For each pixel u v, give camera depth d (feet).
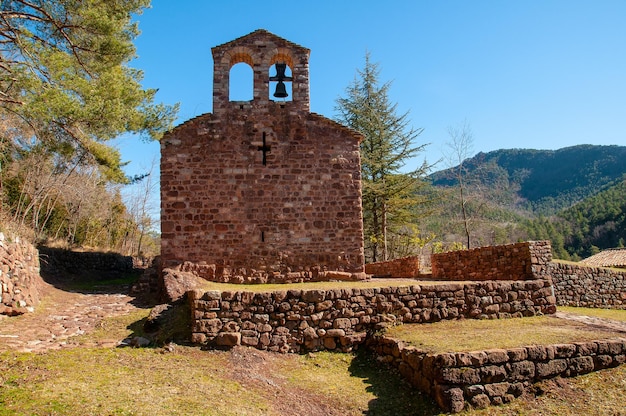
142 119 46.42
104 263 69.15
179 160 49.34
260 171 50.34
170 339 29.71
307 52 53.31
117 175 56.34
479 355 22.18
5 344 26.94
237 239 48.78
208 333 29.25
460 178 93.76
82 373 22.94
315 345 29.78
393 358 26.99
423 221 104.88
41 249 55.06
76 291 48.08
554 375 23.15
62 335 30.32
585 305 45.88
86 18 41.98
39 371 22.70
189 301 33.12
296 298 30.37
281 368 27.20
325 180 51.16
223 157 49.98
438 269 58.03
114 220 99.35
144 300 42.91
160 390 21.63
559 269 45.16
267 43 52.70
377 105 94.27
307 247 49.73
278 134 51.26
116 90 41.98
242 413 20.29
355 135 52.54
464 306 32.73
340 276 48.85
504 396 21.66
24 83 38.40
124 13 44.91
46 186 63.52
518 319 33.04
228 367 26.27
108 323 33.60
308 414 21.63
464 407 20.93
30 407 18.43
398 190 87.30
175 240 48.01
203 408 20.08
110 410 18.76
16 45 42.96
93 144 50.85
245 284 47.14
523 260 41.96
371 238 86.79
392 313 31.19
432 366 22.26
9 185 61.67
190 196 48.91
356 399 23.52
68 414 18.13
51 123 43.37
